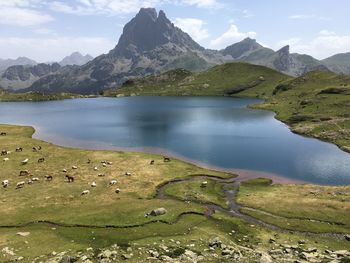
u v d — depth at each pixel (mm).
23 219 58969
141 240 48281
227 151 124125
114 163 100062
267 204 69062
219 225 57594
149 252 42562
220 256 41688
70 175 87750
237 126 179875
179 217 60312
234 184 85500
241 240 51156
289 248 47406
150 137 150625
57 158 105125
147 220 57688
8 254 41906
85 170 92500
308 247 48375
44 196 71625
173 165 99125
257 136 152625
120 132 163375
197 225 57125
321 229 57375
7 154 108938
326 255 42812
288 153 121188
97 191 76000
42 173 89438
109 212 61312
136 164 99250
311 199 71188
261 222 60812
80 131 166125
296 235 54844
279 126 179125
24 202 67875
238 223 58625
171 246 45469
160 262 38344
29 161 101188
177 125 183875
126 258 40469
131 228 54625
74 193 74062
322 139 144625
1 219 58969
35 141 130125
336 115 172125
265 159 112812
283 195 74688
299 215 63375
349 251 46906
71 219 58188
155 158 106688
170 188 79562
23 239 47844
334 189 79312
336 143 135625
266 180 88812
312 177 93875
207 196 74375
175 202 67875
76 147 130875
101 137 150625
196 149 127000
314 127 159125
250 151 124250
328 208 66000
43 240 47906
